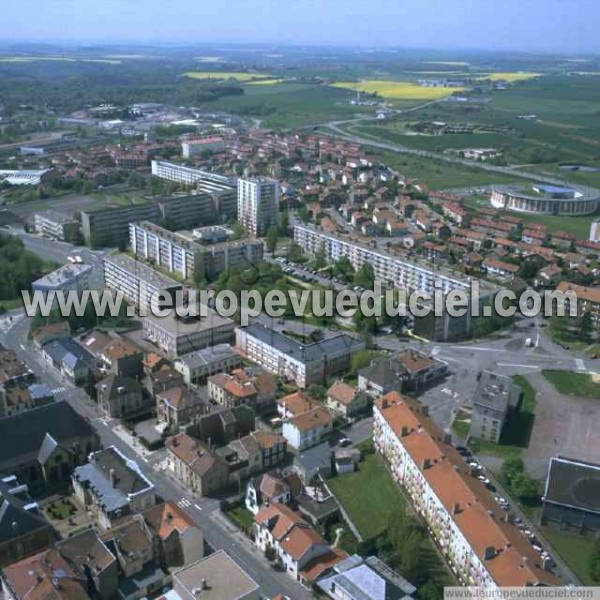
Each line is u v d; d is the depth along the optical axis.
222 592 173.75
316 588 188.50
